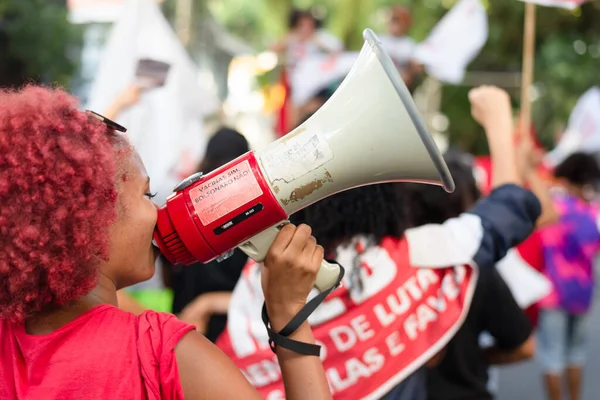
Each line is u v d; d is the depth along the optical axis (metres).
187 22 9.47
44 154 1.36
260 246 1.57
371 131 1.54
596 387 7.00
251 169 1.55
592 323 9.67
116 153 1.48
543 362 6.00
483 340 4.37
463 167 3.63
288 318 1.57
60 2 11.66
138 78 4.25
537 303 5.55
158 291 5.34
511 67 13.92
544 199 3.24
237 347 2.26
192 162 5.04
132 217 1.50
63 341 1.43
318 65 6.70
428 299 2.18
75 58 11.27
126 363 1.41
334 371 2.11
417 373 2.29
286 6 18.36
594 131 7.10
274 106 10.70
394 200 2.23
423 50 5.39
